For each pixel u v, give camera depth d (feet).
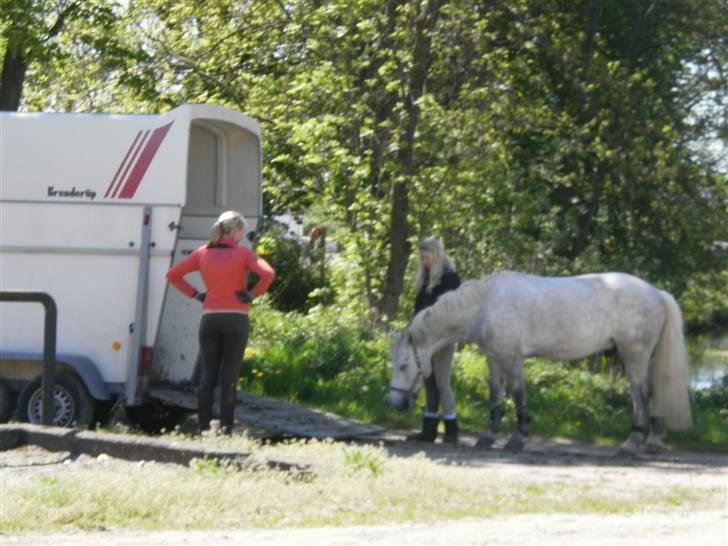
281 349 65.77
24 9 72.74
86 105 96.53
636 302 48.80
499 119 96.73
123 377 46.50
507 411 57.93
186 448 35.70
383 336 73.46
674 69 104.37
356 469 34.17
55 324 40.29
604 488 35.78
